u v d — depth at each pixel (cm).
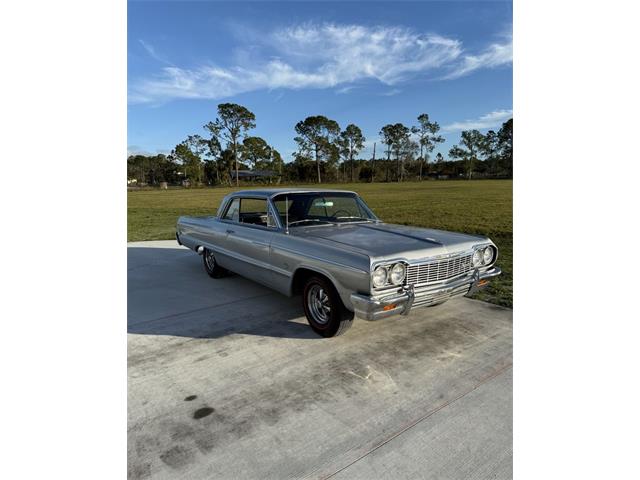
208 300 495
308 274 384
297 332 387
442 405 260
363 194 3297
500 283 557
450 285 343
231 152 7725
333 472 203
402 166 8788
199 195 3819
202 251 601
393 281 310
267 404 263
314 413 253
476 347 348
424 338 369
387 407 259
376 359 328
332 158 8488
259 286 563
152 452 216
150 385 288
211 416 250
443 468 204
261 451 218
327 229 430
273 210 434
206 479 197
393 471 203
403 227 446
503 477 197
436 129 8894
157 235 1148
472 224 1232
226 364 321
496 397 268
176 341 367
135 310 456
